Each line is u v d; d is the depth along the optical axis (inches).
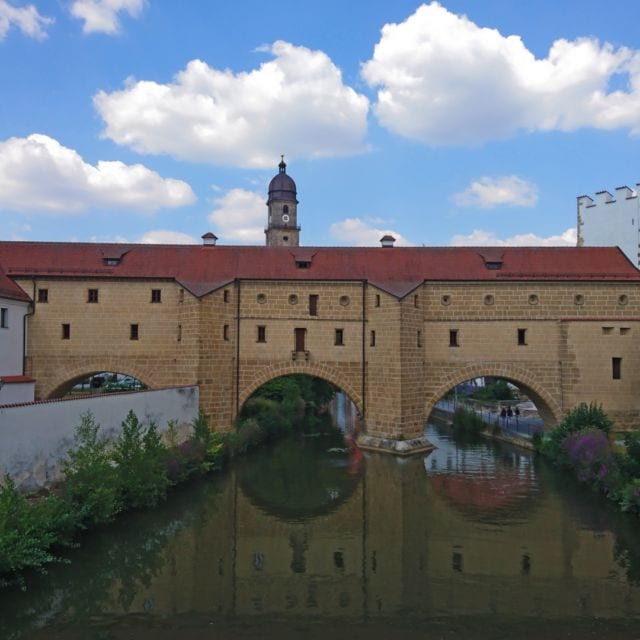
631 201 1988.2
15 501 764.6
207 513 1104.2
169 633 642.8
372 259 1782.7
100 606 711.1
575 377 1628.9
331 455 1641.2
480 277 1702.8
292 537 975.6
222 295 1626.5
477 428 1999.3
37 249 1742.1
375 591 754.2
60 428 994.7
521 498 1175.0
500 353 1686.8
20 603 712.4
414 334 1638.8
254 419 1876.2
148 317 1668.3
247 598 735.1
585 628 649.6
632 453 1121.4
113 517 979.9
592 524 1008.9
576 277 1694.1
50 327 1653.5
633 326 1617.9
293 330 1691.7
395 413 1600.6
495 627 652.7
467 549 907.4
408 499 1192.2
